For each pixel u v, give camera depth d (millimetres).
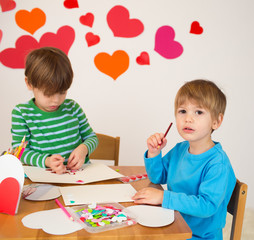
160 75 2166
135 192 836
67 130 1196
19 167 677
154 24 2113
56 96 1003
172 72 2176
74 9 2023
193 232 889
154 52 2137
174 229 625
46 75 956
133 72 2139
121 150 2207
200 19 2160
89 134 1301
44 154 1056
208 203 765
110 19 2062
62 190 826
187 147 989
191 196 765
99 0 2041
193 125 872
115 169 1114
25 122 1145
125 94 2152
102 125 2166
